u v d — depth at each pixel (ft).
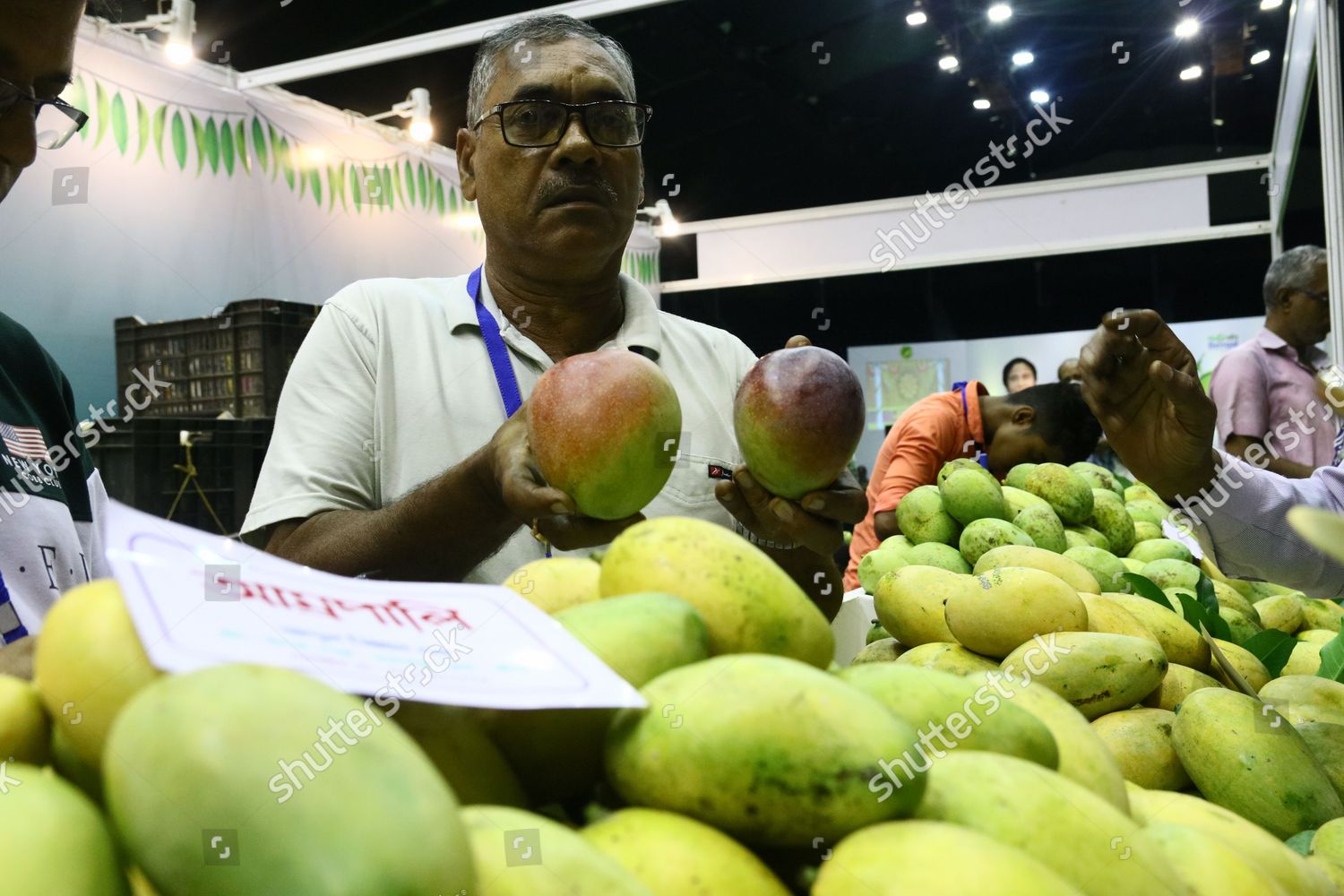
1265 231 12.27
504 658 1.31
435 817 0.96
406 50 8.69
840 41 11.93
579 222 3.44
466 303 3.75
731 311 13.41
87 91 6.82
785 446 2.40
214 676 1.03
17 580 2.86
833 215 13.05
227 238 7.91
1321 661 3.44
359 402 3.55
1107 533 5.83
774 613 1.56
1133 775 2.42
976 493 5.64
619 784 1.32
